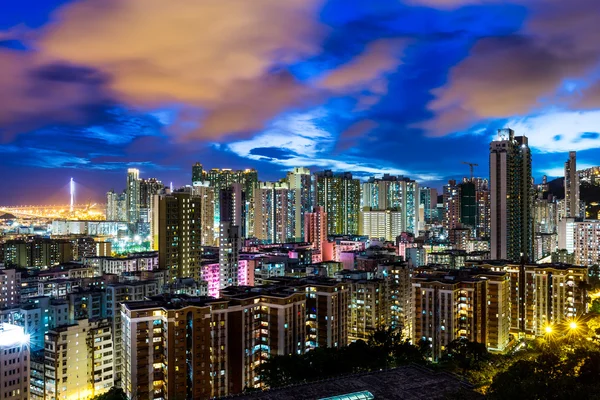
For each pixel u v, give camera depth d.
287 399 172.12
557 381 154.75
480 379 198.50
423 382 186.50
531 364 177.75
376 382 186.62
